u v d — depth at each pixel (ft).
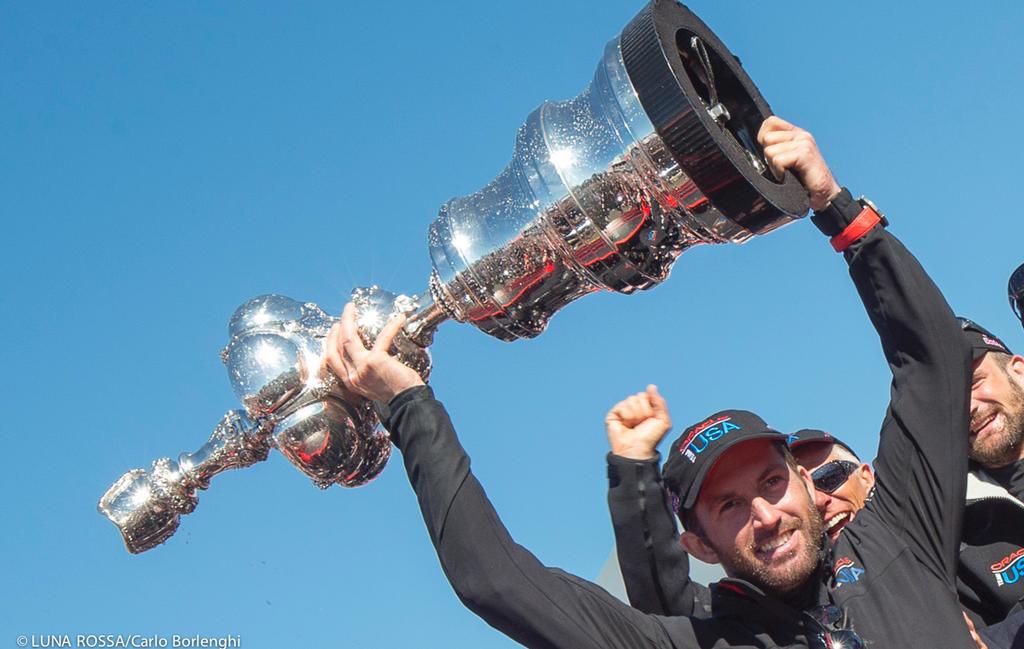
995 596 15.93
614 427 14.38
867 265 13.62
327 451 13.53
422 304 13.58
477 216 13.20
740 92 13.33
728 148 11.82
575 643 12.43
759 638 12.73
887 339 13.78
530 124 12.96
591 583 13.03
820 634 12.61
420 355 13.67
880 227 13.65
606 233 12.54
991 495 16.20
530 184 12.72
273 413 13.71
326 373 13.50
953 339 13.46
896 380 13.75
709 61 13.08
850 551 13.33
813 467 18.35
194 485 14.55
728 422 13.52
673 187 12.09
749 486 13.19
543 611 12.42
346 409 13.61
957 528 13.16
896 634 12.51
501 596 12.40
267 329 13.78
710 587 13.43
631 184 12.29
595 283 12.98
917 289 13.47
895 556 13.01
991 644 13.85
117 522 14.57
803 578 12.94
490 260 13.02
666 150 11.98
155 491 14.53
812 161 13.21
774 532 13.05
